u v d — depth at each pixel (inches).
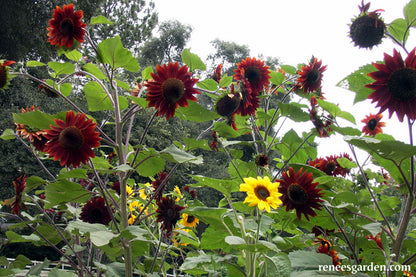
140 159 99.0
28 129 107.0
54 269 84.9
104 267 86.4
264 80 112.4
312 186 85.1
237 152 124.9
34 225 126.2
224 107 95.1
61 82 97.7
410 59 68.9
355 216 100.6
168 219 100.9
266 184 70.1
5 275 97.8
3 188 479.8
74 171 84.1
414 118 69.4
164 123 595.2
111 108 106.8
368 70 81.5
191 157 85.0
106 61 93.9
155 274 96.4
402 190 89.4
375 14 86.2
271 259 72.4
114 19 858.8
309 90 124.6
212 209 79.7
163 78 83.9
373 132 121.8
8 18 482.6
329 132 120.7
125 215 88.0
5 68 85.1
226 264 86.2
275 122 144.0
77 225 77.5
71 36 89.1
